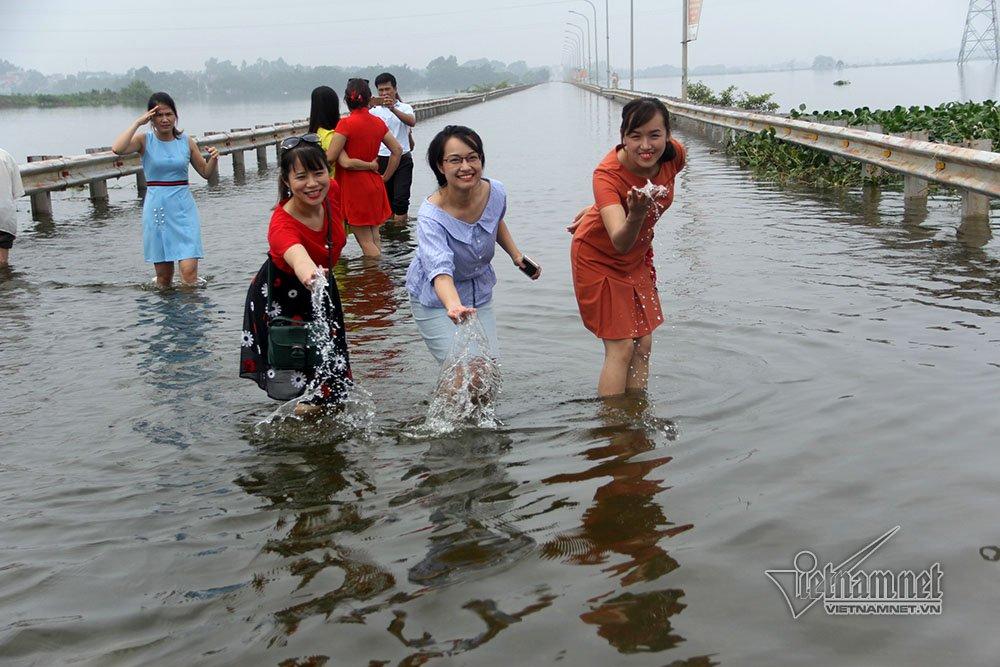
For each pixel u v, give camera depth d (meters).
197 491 4.13
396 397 5.31
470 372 4.93
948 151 9.61
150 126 8.40
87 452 4.65
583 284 5.04
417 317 5.17
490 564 3.28
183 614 3.10
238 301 7.87
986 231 9.19
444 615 2.97
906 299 6.68
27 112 66.25
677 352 5.77
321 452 4.53
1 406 5.36
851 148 13.02
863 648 2.68
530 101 68.62
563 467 4.12
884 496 3.61
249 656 2.82
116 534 3.73
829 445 4.14
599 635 2.81
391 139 9.86
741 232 10.04
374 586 3.18
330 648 2.83
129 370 5.99
